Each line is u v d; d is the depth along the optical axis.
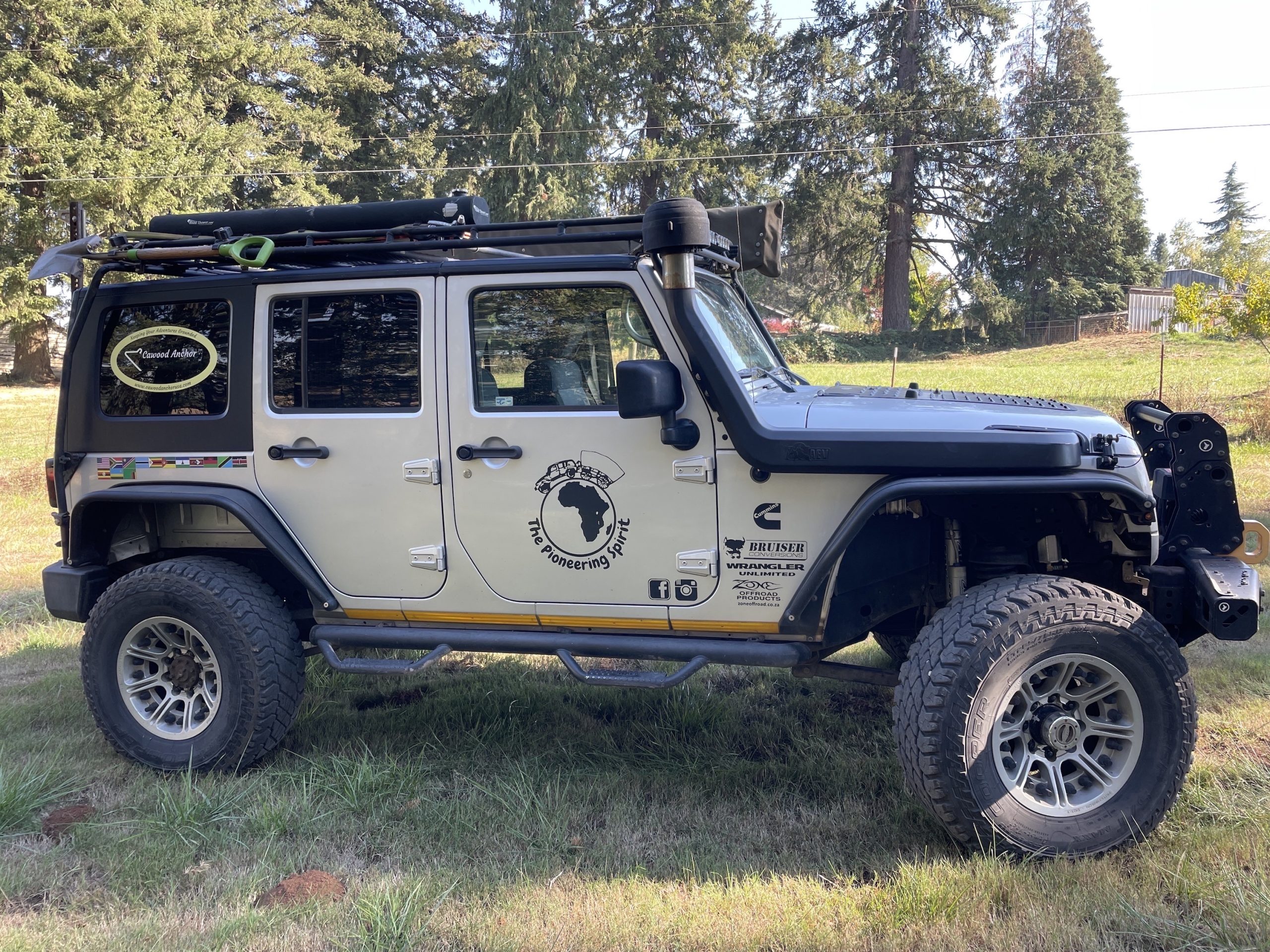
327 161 38.16
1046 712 3.18
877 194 42.62
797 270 48.38
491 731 4.36
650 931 2.76
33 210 25.33
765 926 2.78
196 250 3.87
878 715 4.57
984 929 2.74
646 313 3.48
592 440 3.53
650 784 3.87
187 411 4.07
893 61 42.88
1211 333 18.70
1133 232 44.75
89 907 3.02
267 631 3.93
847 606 3.62
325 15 39.16
